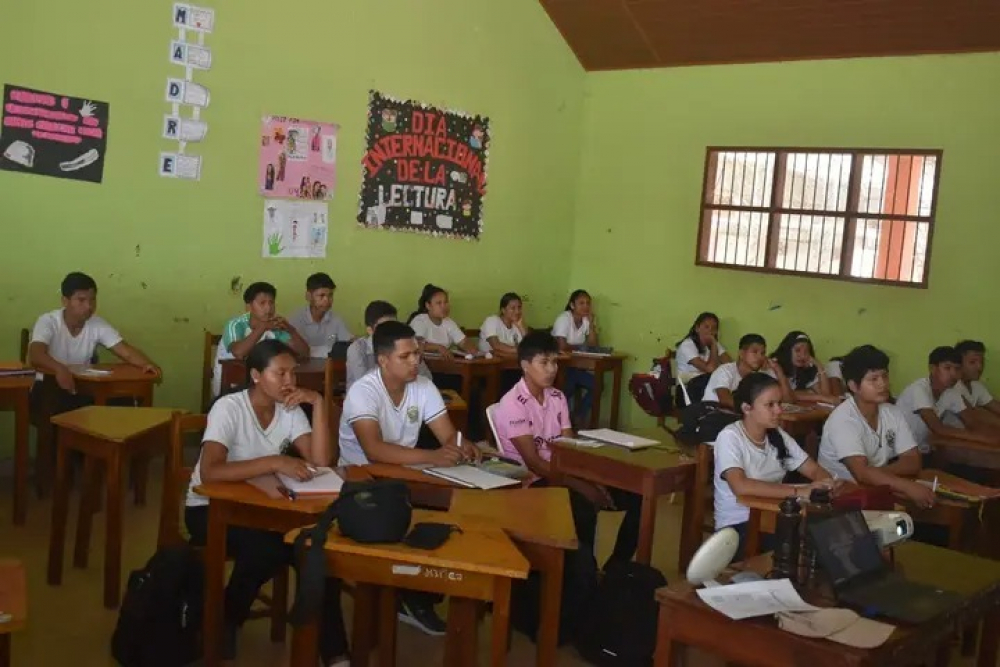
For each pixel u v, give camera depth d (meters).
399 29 6.11
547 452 3.66
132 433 3.22
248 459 2.79
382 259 6.25
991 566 2.42
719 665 3.10
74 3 4.71
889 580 2.20
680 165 6.96
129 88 4.95
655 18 6.52
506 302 6.66
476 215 6.82
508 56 6.84
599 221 7.43
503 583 2.18
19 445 3.93
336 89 5.82
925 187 5.86
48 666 2.79
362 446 3.11
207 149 5.29
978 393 5.30
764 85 6.50
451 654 2.45
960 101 5.69
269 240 5.62
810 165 6.34
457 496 2.69
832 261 6.26
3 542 3.78
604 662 3.01
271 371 2.86
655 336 7.13
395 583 2.21
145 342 5.18
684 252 6.96
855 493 2.86
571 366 6.70
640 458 3.49
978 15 5.39
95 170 4.88
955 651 3.30
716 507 3.33
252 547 2.77
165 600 2.74
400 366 3.18
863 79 6.06
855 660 1.78
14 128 4.58
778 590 2.05
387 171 6.18
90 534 3.63
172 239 5.21
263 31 5.43
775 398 3.23
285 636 3.08
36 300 4.75
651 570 3.10
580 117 7.45
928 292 5.85
